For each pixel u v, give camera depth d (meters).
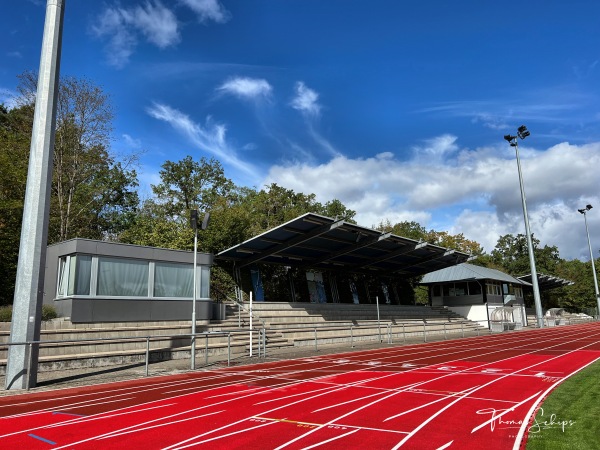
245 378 13.47
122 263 20.00
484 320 42.59
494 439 6.75
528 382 12.08
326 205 56.41
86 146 29.91
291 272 33.91
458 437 6.90
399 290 45.75
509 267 73.31
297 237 26.48
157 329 19.66
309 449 6.40
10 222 23.75
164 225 31.73
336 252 30.59
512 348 22.94
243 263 29.47
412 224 63.44
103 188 33.81
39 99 13.16
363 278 41.03
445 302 46.56
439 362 17.14
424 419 8.07
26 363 12.05
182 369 15.75
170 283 21.69
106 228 39.41
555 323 51.91
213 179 43.72
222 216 33.62
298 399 10.03
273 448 6.46
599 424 7.34
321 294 35.78
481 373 13.94
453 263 39.53
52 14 13.58
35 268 12.42
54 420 8.34
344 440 6.80
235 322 24.16
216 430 7.47
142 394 11.05
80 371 15.26
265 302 28.72
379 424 7.74
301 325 27.42
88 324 18.34
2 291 23.11
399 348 23.39
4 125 34.31
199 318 22.45
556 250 80.56
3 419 8.48
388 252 33.69
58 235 29.45
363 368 15.52
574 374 13.37
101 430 7.57
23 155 27.83
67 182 30.11
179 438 7.02
